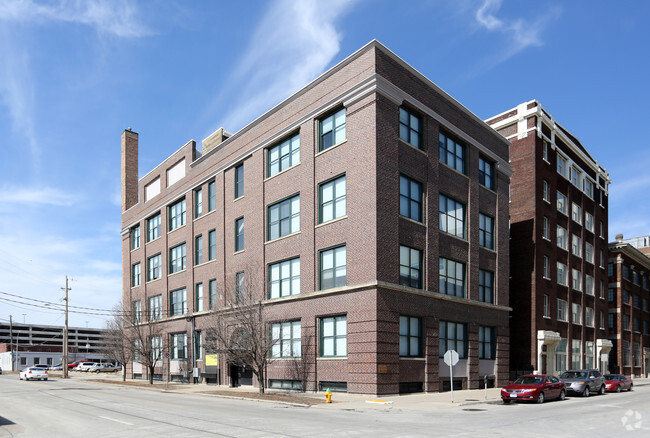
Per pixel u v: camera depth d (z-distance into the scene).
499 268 37.38
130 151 58.53
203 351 40.62
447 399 26.08
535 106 45.09
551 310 44.62
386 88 28.70
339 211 29.80
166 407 22.59
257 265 34.97
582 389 30.47
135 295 52.75
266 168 35.56
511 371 41.44
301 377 30.45
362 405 23.39
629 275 64.25
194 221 43.34
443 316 31.38
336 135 30.72
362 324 27.23
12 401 26.39
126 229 55.97
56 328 148.75
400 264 28.86
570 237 49.38
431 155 32.03
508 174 39.81
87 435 14.55
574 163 52.25
